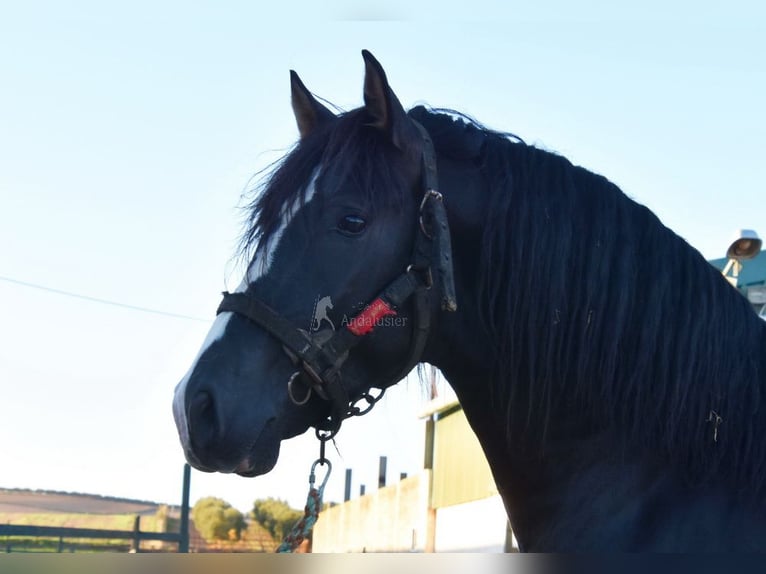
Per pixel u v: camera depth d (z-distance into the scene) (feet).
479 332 6.22
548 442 6.12
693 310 6.02
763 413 5.89
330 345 5.73
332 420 5.99
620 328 5.95
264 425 5.57
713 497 5.72
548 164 6.38
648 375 5.93
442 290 5.84
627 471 5.93
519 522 6.32
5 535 32.32
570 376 6.04
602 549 5.77
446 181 6.22
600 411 5.99
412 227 5.99
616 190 6.42
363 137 6.09
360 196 5.87
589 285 6.02
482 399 6.38
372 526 48.06
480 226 6.18
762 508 5.62
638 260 6.16
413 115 6.59
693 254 6.30
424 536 36.42
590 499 5.96
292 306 5.73
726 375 5.95
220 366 5.57
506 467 6.35
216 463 5.42
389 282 5.90
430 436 38.01
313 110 6.88
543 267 6.04
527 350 6.07
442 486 35.17
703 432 5.81
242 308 5.75
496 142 6.48
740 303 6.26
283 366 5.73
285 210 5.94
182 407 5.48
